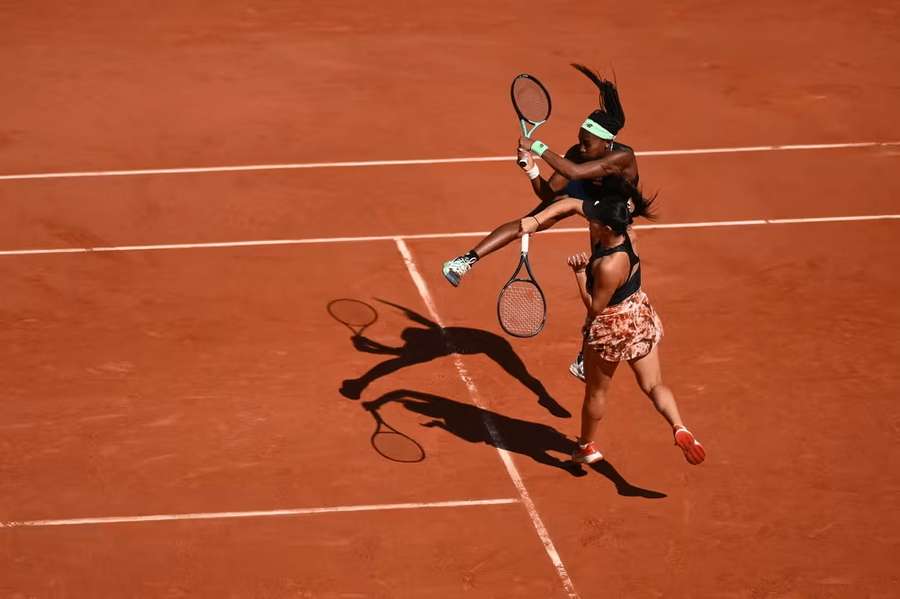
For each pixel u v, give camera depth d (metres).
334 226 35.00
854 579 20.95
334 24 54.28
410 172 38.91
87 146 40.38
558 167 22.47
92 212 35.56
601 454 23.92
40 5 55.69
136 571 20.64
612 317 21.81
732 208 36.97
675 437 21.58
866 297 31.52
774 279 32.41
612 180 22.14
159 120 42.81
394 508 22.52
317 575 20.67
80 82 46.28
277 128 42.38
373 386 26.59
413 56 50.44
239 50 50.56
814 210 36.97
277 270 32.22
